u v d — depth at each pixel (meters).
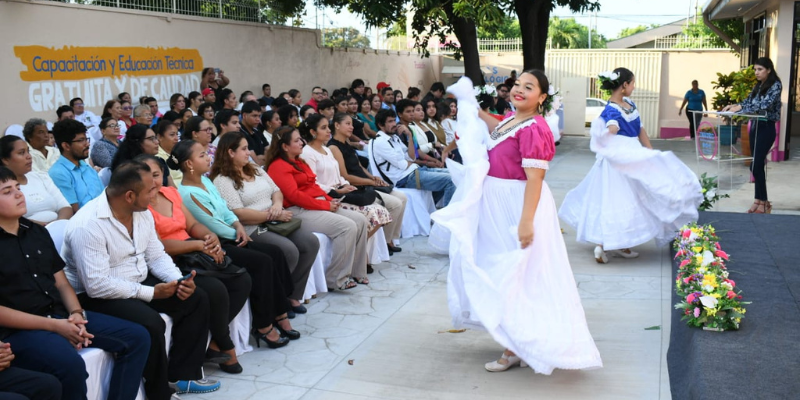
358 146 9.36
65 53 9.44
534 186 3.94
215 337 4.26
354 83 14.80
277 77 14.57
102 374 3.58
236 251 4.77
